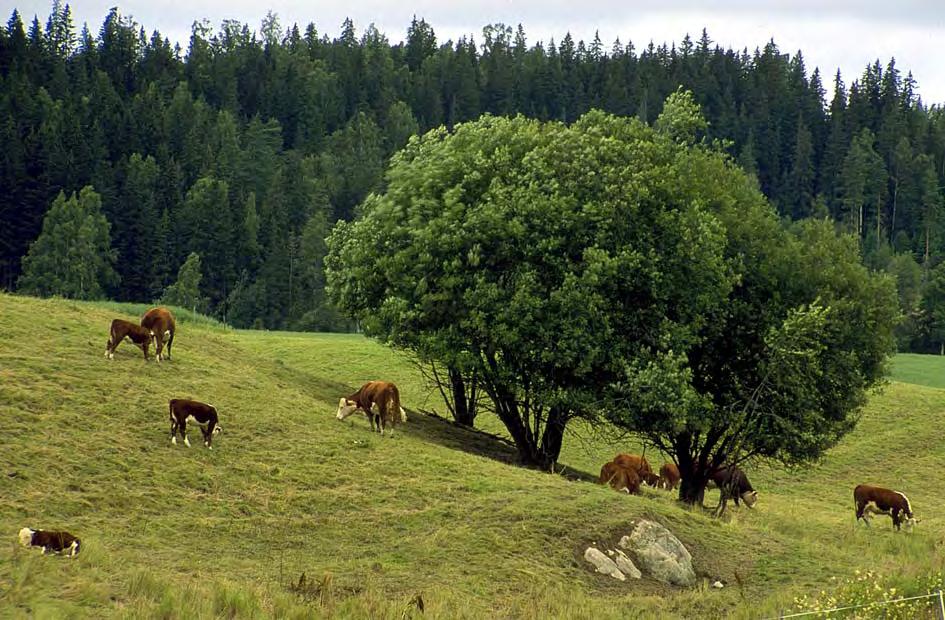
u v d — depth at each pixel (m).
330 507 44.56
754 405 62.59
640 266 59.03
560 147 63.72
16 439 43.62
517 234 60.16
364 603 34.78
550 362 60.38
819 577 45.31
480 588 39.09
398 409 55.59
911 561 49.34
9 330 56.09
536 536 44.12
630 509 47.78
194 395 53.31
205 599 32.62
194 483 44.12
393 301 62.00
